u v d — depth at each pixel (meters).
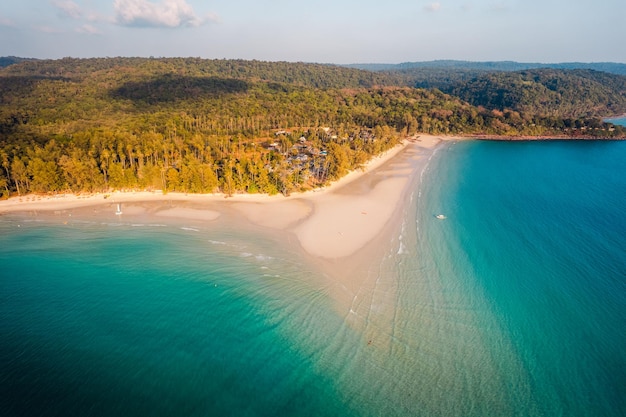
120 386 48.78
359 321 60.59
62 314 62.59
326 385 49.38
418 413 45.66
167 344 55.88
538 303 65.75
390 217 102.25
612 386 49.44
